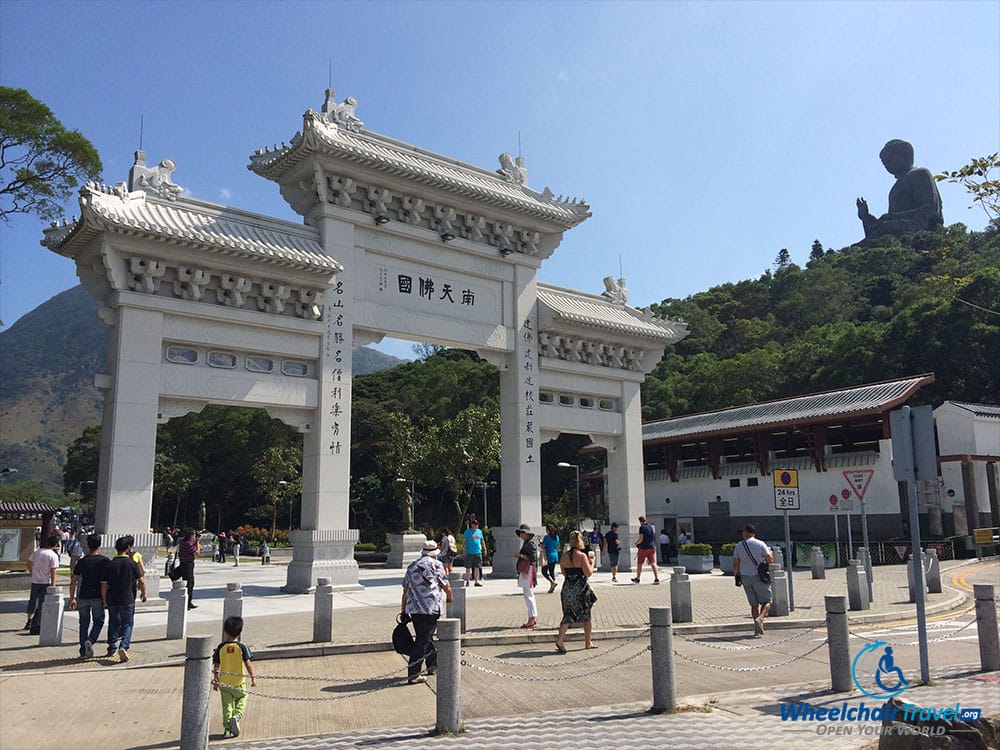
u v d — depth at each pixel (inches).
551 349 1206.3
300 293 939.3
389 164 997.2
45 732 360.5
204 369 868.0
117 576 531.8
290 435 3361.2
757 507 1830.7
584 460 3090.6
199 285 868.6
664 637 389.4
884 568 1311.5
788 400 1868.8
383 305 1024.9
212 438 3415.4
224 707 367.6
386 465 2284.7
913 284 3417.8
